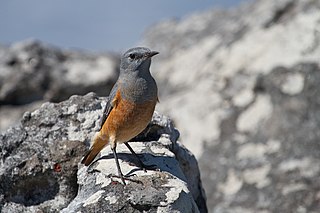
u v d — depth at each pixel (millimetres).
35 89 20078
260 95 16922
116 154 8867
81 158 9336
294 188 14562
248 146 16047
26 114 9672
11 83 19938
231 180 15547
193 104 18016
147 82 8680
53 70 20500
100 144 8867
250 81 17500
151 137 9836
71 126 9562
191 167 10289
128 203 7883
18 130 9523
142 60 8586
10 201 9234
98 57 21719
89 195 8242
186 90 19656
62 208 9266
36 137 9469
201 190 10562
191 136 17109
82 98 9852
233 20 22000
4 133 9484
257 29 19297
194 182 10367
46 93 20172
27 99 20203
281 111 16125
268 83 16703
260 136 16109
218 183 15617
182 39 22922
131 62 8625
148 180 8242
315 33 17391
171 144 9633
